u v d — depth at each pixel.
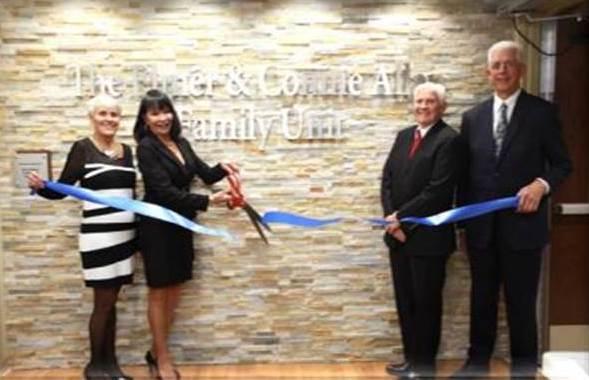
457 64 3.18
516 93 2.74
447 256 2.97
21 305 3.22
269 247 3.24
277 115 3.18
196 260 3.22
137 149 2.89
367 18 3.15
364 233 3.25
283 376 3.14
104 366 3.07
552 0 2.99
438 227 2.88
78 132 3.14
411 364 3.05
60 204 3.18
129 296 3.18
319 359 3.30
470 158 2.83
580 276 3.25
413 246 2.91
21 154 3.13
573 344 3.25
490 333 2.96
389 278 3.27
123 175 2.88
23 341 3.23
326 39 3.15
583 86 3.15
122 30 3.11
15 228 3.18
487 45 3.16
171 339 3.23
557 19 3.10
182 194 2.89
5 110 3.12
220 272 3.24
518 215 2.72
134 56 3.12
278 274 3.26
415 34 3.16
